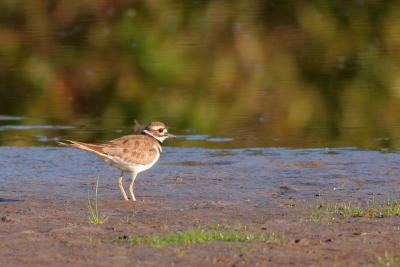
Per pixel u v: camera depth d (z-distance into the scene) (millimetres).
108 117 19500
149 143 12281
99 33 28422
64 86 22547
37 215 10719
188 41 26906
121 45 26750
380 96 20625
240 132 17625
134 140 12172
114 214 10867
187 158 15148
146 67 24234
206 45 26328
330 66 23750
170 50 25844
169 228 9852
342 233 9453
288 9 30938
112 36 27922
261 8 31250
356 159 14875
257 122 18641
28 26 29266
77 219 10484
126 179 13586
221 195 12352
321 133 17484
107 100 21250
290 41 26781
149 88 22250
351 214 10617
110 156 11875
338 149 15820
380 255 8438
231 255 8445
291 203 11648
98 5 31406
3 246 8898
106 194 12531
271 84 22297
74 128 18250
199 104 20375
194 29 28312
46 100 21344
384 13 30094
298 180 13375
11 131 17891
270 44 26438
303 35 27484
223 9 31203
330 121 18672
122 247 8805
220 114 19406
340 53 25328
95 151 11891
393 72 22750
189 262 8211
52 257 8430
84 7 31266
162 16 30156
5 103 20859
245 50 25672
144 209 11234
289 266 8062
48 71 23828
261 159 14984
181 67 24156
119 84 22703
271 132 17641
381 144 16234
